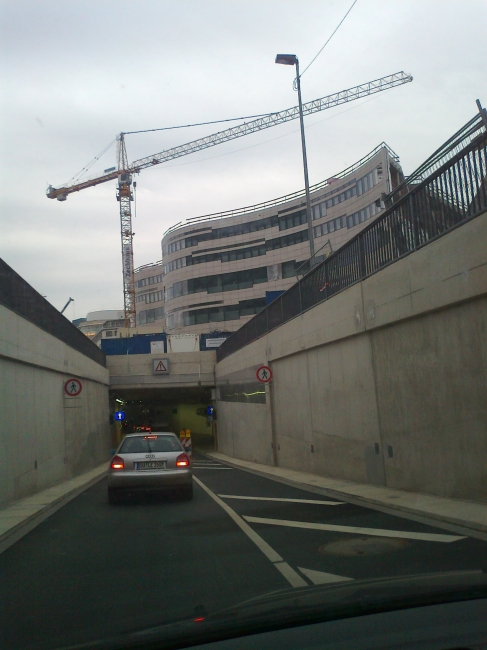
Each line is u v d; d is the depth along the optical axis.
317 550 7.33
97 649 3.61
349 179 52.38
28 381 15.87
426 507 9.66
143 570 6.68
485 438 9.33
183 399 53.41
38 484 16.33
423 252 10.85
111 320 122.88
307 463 18.83
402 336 12.03
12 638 4.58
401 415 12.14
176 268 70.81
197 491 14.32
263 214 64.31
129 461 11.99
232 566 6.68
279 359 22.52
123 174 93.94
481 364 9.39
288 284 61.19
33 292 17.05
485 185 9.05
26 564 7.23
